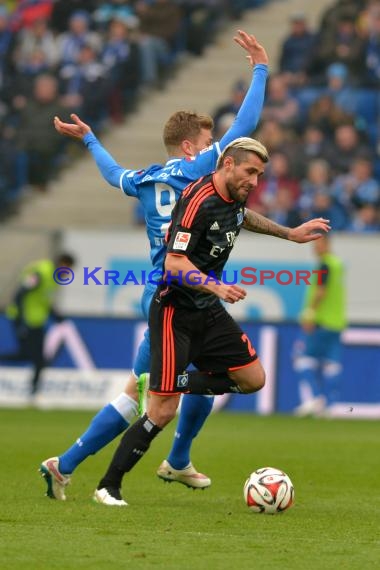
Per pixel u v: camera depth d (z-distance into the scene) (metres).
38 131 80.00
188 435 27.84
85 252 65.81
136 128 82.50
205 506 26.14
